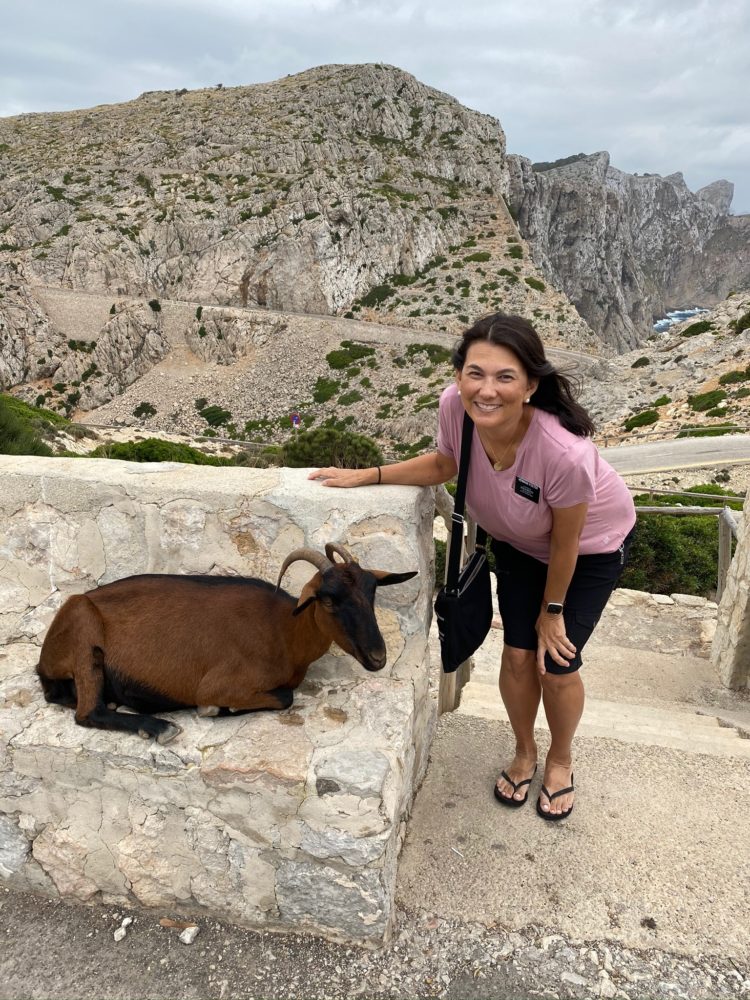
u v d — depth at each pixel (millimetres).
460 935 2439
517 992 2240
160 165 95812
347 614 2314
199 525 2992
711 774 3324
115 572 3135
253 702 2576
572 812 3033
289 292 80125
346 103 108250
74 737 2500
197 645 2502
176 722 2582
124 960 2398
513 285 82000
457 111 113938
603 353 70188
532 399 2346
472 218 96812
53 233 84875
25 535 3156
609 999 2209
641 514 8523
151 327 76688
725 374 41875
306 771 2312
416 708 2838
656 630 7059
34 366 73438
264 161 94438
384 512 2832
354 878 2309
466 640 2834
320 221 81750
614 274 153625
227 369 74812
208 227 83062
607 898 2574
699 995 2217
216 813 2395
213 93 124062
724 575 6168
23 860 2646
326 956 2387
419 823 2969
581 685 2793
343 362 70750
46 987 2309
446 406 2598
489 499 2525
